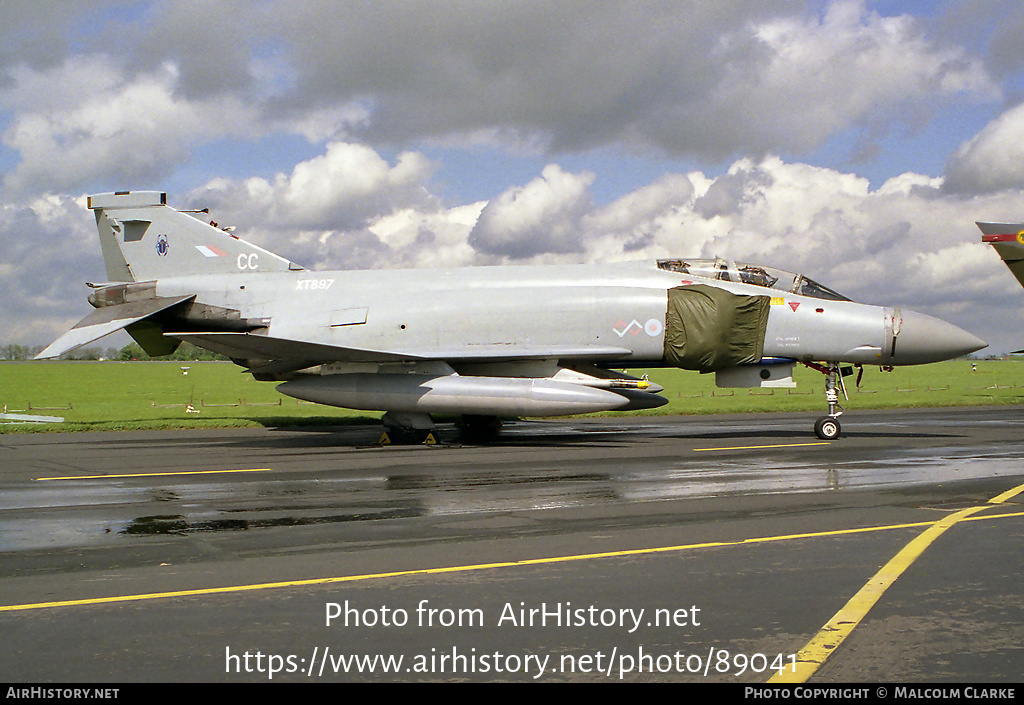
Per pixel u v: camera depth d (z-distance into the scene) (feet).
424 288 65.98
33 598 19.58
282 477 41.32
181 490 37.09
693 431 69.10
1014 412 91.66
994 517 29.04
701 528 27.30
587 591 19.75
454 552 24.07
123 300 71.41
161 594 19.85
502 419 83.46
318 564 22.77
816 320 61.16
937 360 61.72
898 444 56.59
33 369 302.86
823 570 21.56
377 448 57.06
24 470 44.78
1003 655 15.58
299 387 62.34
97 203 73.46
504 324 63.21
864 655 15.61
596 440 61.41
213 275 71.20
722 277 63.72
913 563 22.24
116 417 87.20
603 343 62.18
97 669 15.15
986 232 76.59
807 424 76.48
